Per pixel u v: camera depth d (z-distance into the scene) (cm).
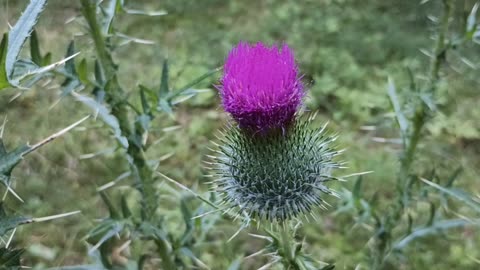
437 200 30
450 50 18
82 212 31
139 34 48
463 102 38
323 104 40
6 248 11
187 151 35
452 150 35
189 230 18
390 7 50
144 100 17
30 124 37
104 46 17
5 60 9
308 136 16
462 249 28
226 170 16
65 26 45
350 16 49
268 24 49
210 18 50
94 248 16
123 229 17
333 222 30
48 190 32
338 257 28
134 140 17
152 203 18
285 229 15
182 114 39
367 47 45
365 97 39
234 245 28
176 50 45
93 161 34
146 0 52
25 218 11
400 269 27
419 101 19
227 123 17
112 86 17
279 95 15
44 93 38
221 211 16
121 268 17
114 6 17
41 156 34
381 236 20
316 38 47
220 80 15
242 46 15
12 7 43
